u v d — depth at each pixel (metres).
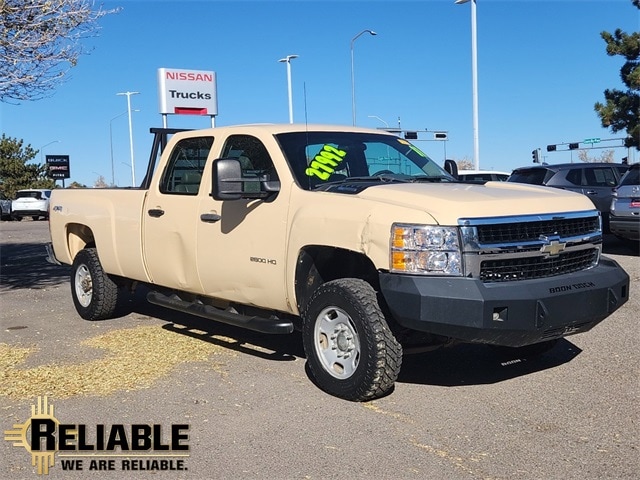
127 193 7.41
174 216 6.64
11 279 12.42
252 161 6.10
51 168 55.28
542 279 4.99
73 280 8.53
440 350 6.66
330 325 5.30
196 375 5.93
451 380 5.71
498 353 6.47
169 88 20.75
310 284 5.54
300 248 5.38
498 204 4.97
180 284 6.70
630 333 7.13
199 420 4.89
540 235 5.07
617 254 13.38
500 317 4.67
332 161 5.97
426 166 6.56
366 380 4.98
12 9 8.80
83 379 5.84
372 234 4.86
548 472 4.00
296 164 5.78
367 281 5.43
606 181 14.79
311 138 6.08
